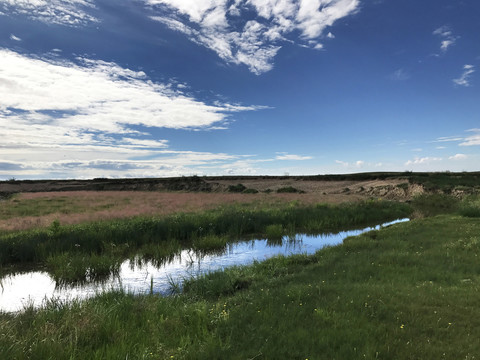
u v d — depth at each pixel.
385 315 6.50
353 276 9.53
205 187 62.78
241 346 5.45
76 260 12.16
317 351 5.22
